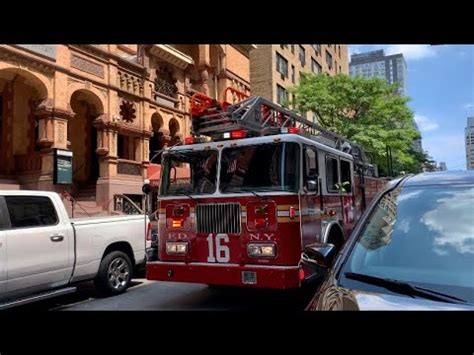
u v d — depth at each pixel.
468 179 3.35
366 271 2.85
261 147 6.59
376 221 3.30
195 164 7.11
